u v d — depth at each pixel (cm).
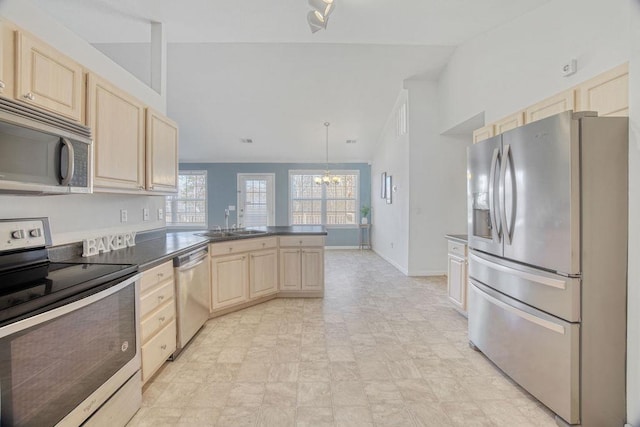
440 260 539
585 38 250
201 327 301
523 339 197
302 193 862
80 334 138
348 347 268
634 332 160
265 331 302
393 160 634
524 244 193
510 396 200
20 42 143
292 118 654
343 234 863
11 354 108
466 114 427
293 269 409
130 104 226
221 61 492
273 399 196
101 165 196
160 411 184
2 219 158
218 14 285
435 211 535
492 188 220
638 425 158
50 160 146
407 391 205
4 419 105
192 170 845
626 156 163
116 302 163
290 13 281
